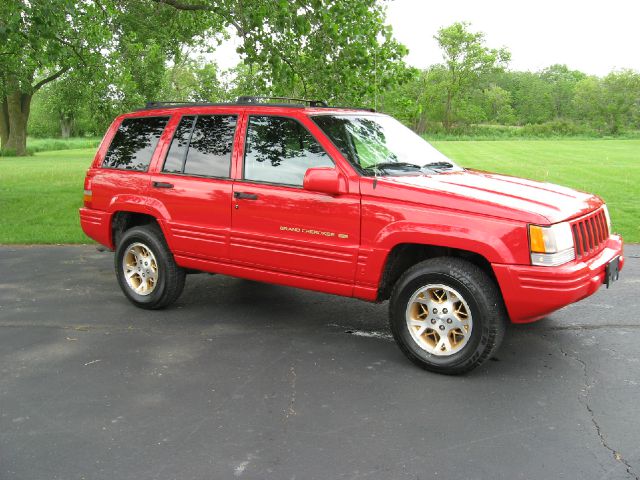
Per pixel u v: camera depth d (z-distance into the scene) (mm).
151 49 18031
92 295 6488
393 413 3754
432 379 4270
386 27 10852
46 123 98625
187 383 4223
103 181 6098
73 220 11406
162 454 3295
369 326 5441
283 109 5000
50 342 5043
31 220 11352
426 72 94750
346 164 4617
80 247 9211
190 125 5578
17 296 6457
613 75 95062
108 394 4047
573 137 78625
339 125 4957
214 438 3463
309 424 3621
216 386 4172
